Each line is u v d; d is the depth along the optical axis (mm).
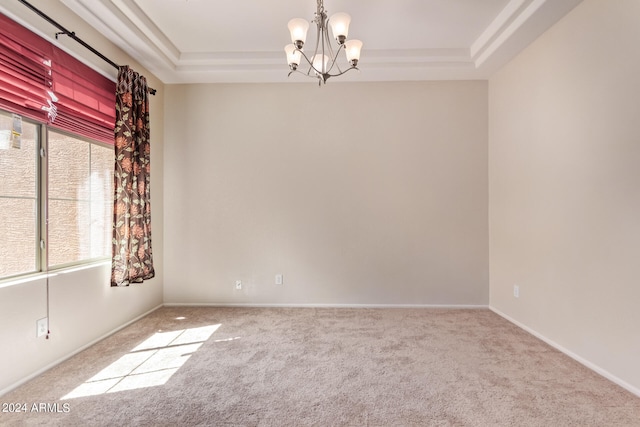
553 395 1970
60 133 2484
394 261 3834
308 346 2688
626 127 2072
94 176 2861
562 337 2615
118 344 2725
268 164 3865
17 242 2133
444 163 3824
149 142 3404
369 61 3494
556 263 2689
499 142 3574
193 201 3879
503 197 3496
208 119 3881
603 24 2232
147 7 2721
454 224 3820
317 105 3857
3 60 1930
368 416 1763
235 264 3877
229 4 2684
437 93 3836
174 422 1704
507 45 3033
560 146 2646
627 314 2064
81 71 2576
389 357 2480
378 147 3838
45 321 2246
